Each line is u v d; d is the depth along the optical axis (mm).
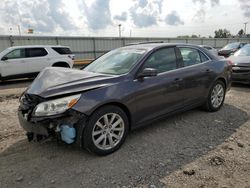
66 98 3270
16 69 12148
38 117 3268
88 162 3400
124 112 3758
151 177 3033
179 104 4648
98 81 3602
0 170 3232
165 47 4570
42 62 12898
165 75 4320
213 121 4961
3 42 20609
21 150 3777
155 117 4238
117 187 2854
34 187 2879
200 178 2998
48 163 3391
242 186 2840
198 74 4949
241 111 5633
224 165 3283
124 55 4469
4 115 5539
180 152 3658
